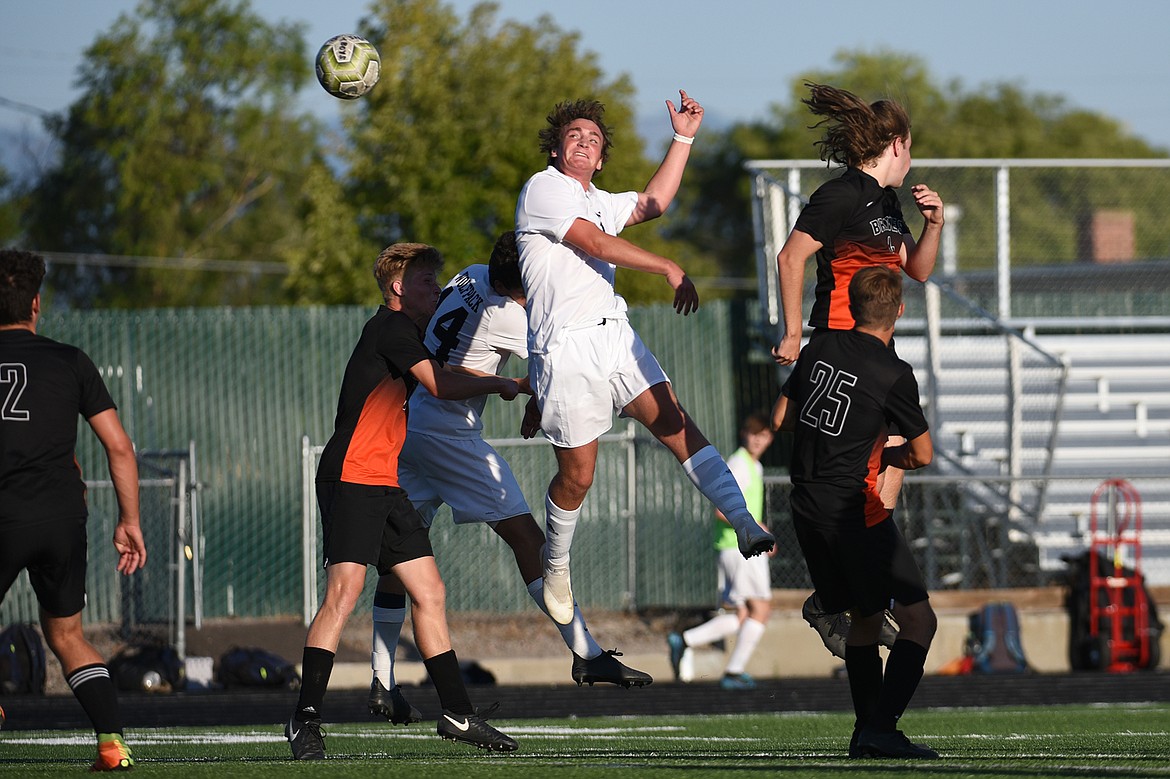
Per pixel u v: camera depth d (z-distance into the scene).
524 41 104.94
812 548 21.56
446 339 27.86
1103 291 80.31
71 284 161.50
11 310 19.52
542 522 61.12
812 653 57.09
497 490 27.61
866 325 21.23
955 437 66.12
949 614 57.72
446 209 97.69
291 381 62.91
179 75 165.88
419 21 103.94
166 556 56.66
